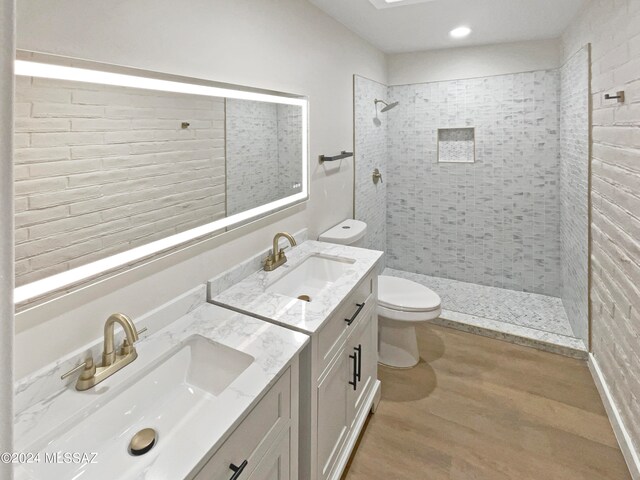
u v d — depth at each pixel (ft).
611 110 5.87
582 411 6.43
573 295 8.69
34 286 2.96
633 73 4.99
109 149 3.46
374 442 5.85
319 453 4.45
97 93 3.31
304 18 6.61
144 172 3.84
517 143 10.25
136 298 3.84
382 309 7.30
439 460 5.50
